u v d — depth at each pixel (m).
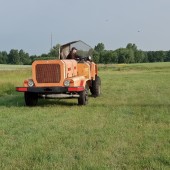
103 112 11.31
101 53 108.75
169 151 6.56
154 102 13.88
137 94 17.36
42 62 12.98
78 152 6.59
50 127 8.97
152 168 5.71
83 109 12.09
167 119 9.78
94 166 5.76
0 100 15.38
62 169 5.67
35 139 7.61
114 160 6.12
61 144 7.20
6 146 7.09
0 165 5.92
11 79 26.98
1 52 127.12
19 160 6.17
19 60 124.25
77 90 12.71
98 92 16.34
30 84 13.09
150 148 6.81
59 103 14.02
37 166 5.82
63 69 12.96
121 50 114.50
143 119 9.88
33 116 10.73
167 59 139.75
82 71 14.66
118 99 15.23
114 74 45.22
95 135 7.98
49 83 12.99
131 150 6.71
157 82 26.77
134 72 51.81
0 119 10.22
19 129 8.71
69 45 15.54
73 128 8.80
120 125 9.07
